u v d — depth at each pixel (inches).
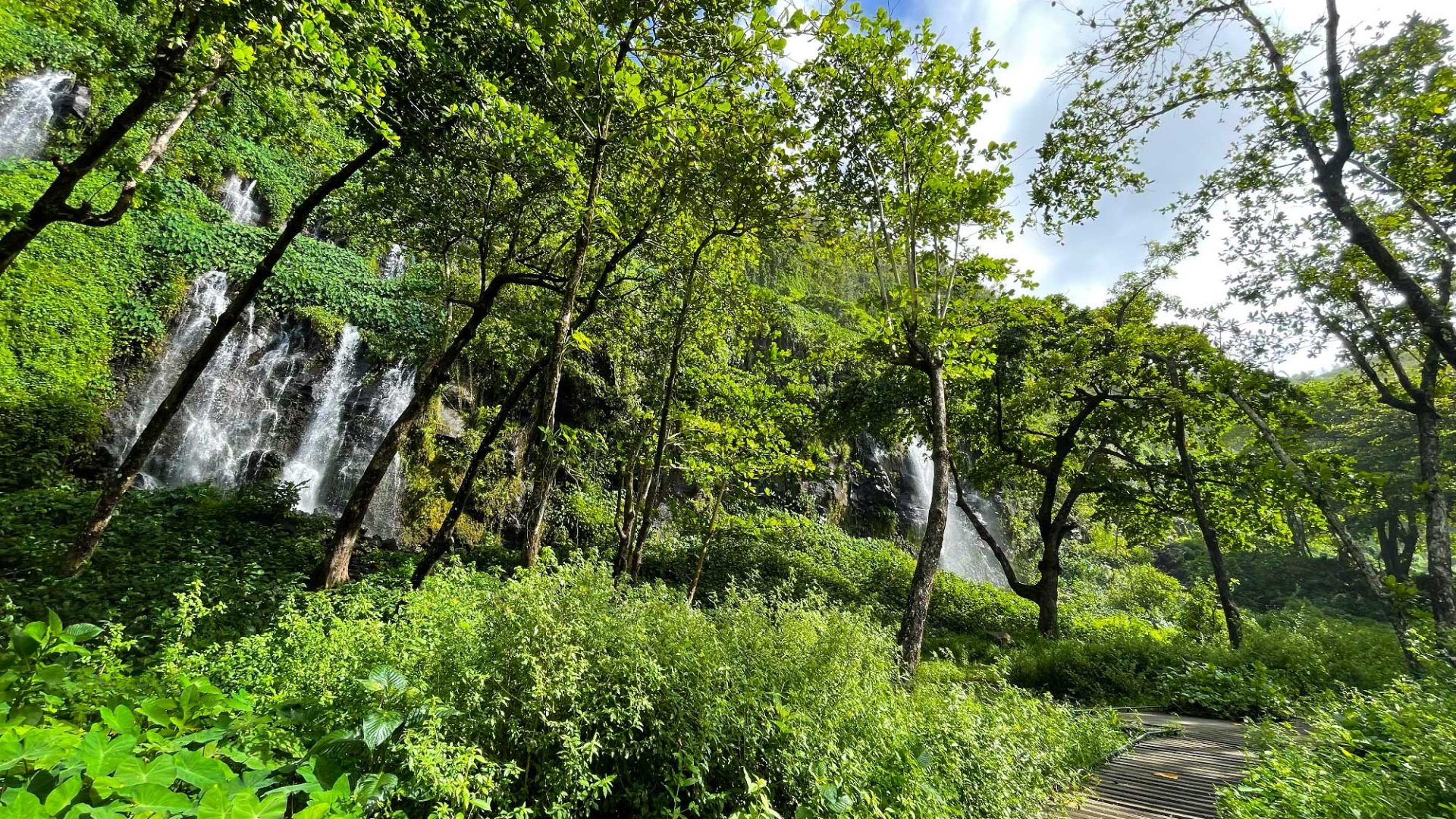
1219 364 546.9
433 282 676.7
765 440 490.0
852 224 395.2
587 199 308.0
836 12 270.2
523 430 667.4
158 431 291.0
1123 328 605.6
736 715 147.9
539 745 127.0
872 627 225.1
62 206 239.8
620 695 143.3
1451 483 581.0
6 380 445.1
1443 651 292.8
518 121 276.2
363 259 712.4
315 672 137.5
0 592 229.1
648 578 608.4
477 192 372.8
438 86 280.5
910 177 368.5
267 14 210.1
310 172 719.1
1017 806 181.3
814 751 147.4
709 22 275.7
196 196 622.5
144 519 350.6
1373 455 898.7
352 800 83.7
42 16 301.9
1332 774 162.7
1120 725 319.6
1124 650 481.7
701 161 330.3
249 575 297.6
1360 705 225.6
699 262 418.6
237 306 313.9
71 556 264.7
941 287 391.2
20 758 60.9
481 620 152.7
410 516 560.7
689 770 141.3
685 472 483.5
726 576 642.8
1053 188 384.8
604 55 247.9
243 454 546.0
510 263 417.1
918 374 658.8
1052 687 448.5
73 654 103.1
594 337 497.4
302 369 595.8
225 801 61.6
